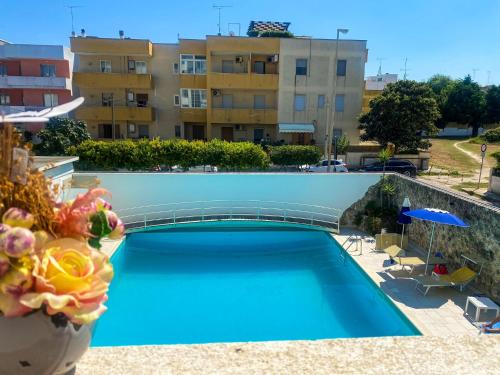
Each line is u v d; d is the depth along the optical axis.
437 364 1.89
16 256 1.29
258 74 32.28
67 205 1.57
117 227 1.65
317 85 32.88
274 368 1.82
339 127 33.59
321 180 16.62
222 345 2.00
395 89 32.75
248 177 16.47
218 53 32.75
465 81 53.66
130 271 12.71
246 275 12.56
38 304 1.28
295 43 32.16
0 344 1.34
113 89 33.69
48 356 1.40
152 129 34.81
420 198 14.05
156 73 34.03
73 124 29.03
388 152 19.11
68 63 33.91
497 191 21.39
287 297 11.06
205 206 16.48
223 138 34.97
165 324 9.52
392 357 1.94
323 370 1.82
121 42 32.22
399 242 13.67
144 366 1.81
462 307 9.67
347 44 32.50
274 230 16.30
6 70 33.75
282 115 33.12
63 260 1.39
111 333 9.09
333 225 16.67
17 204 1.45
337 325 9.54
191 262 13.57
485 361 1.93
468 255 11.13
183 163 22.69
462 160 35.62
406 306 9.70
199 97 33.47
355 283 11.99
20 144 1.49
